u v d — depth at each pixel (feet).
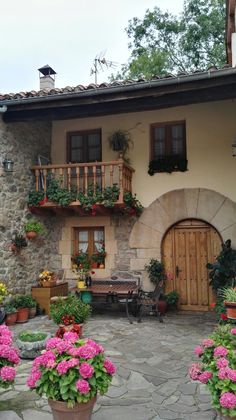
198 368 9.44
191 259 25.66
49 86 32.91
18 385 12.47
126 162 26.61
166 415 10.23
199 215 24.97
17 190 23.89
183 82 17.95
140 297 24.18
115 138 26.63
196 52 55.42
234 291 17.44
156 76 19.21
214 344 9.68
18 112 22.43
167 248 26.12
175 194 25.53
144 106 20.16
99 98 19.98
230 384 8.30
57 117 22.02
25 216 24.66
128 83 19.69
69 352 8.55
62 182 25.25
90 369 8.24
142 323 21.95
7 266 22.47
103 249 26.96
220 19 53.01
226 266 22.75
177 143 26.32
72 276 27.17
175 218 25.43
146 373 13.66
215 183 24.82
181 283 25.72
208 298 25.14
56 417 8.49
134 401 11.21
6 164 22.52
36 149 26.50
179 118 26.03
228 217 24.34
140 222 26.07
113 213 26.50
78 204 23.95
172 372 13.78
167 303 24.89
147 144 26.50
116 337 18.79
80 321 17.70
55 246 27.86
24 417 10.12
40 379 8.46
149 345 17.35
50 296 24.30
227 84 17.78
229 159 24.70
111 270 26.40
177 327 20.94
